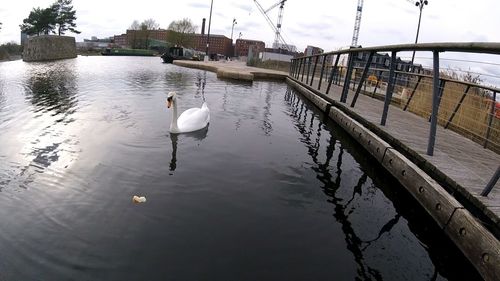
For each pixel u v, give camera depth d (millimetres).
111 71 25938
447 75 12438
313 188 6020
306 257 4090
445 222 4574
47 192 5246
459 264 4176
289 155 7664
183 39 80625
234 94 16891
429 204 5035
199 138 8391
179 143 7855
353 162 7500
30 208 4781
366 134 8062
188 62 36938
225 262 3865
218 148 7711
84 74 22625
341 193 5906
